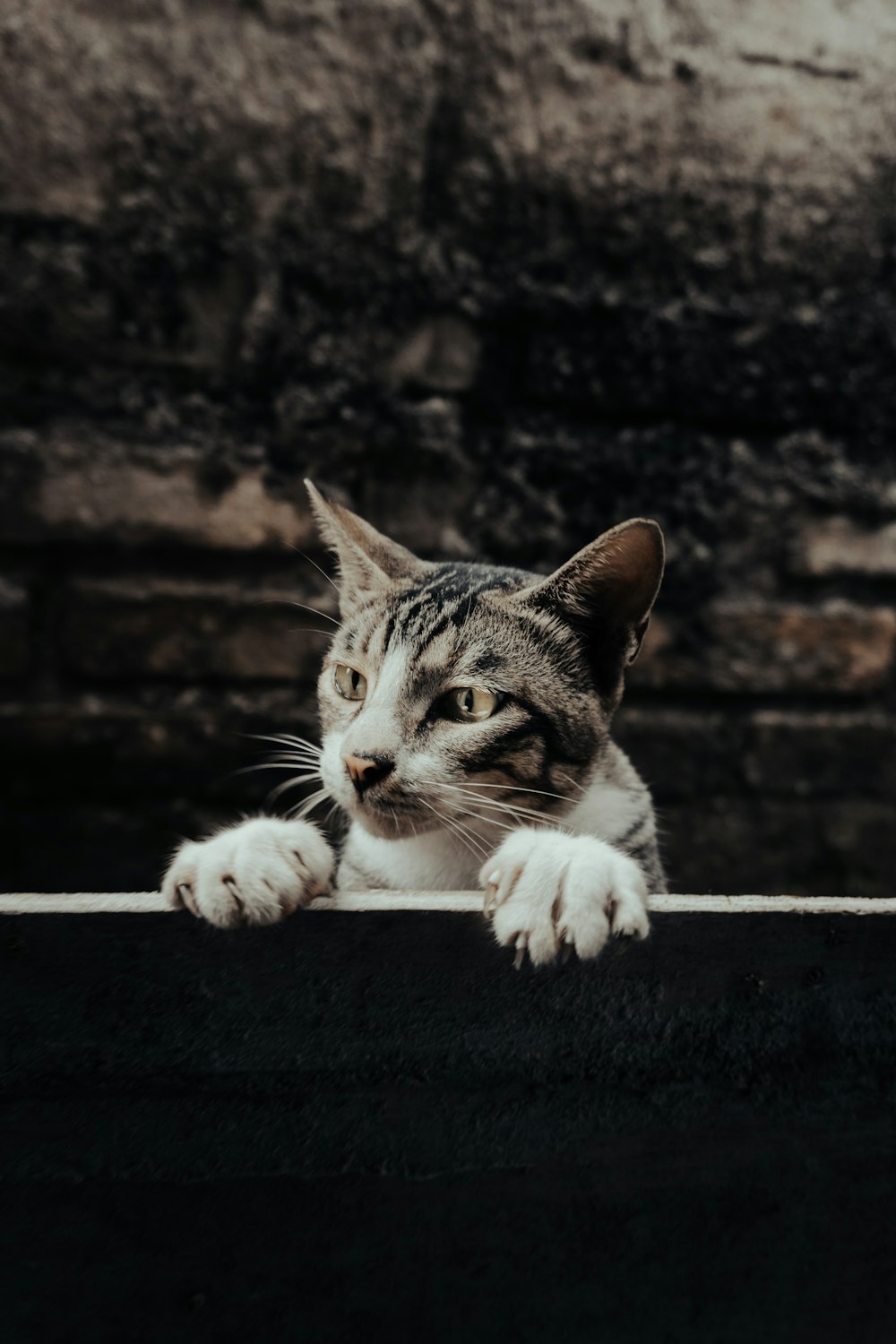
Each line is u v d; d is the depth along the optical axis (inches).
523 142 35.4
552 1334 19.1
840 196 36.9
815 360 37.1
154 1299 18.6
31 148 33.1
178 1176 18.6
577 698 24.7
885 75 36.6
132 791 34.3
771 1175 19.3
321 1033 18.7
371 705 24.1
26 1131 18.4
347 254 34.9
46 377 33.7
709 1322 19.3
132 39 33.3
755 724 36.8
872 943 19.3
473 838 24.6
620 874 19.5
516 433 36.0
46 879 33.9
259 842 19.2
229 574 34.9
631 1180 19.1
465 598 25.0
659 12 35.4
